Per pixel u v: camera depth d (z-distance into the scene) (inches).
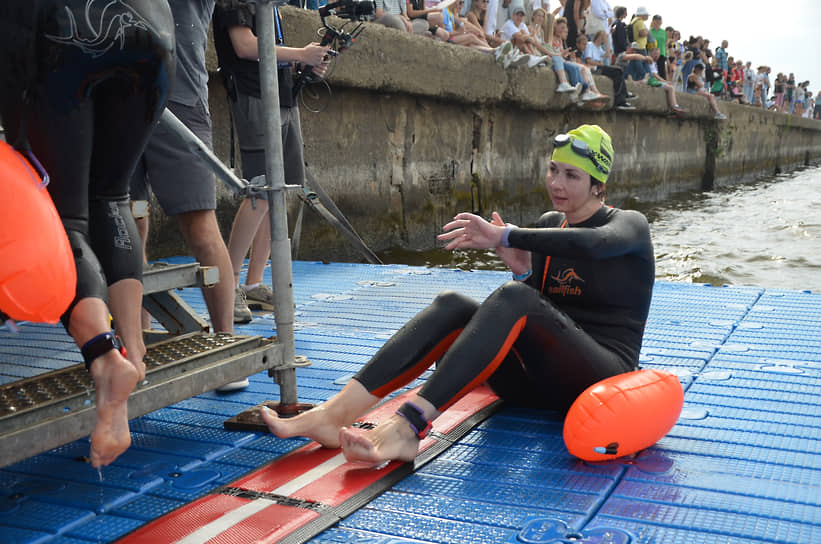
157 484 89.1
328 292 219.8
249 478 88.6
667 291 215.0
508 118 514.0
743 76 1177.4
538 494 83.9
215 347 100.1
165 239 287.6
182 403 119.6
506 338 91.7
